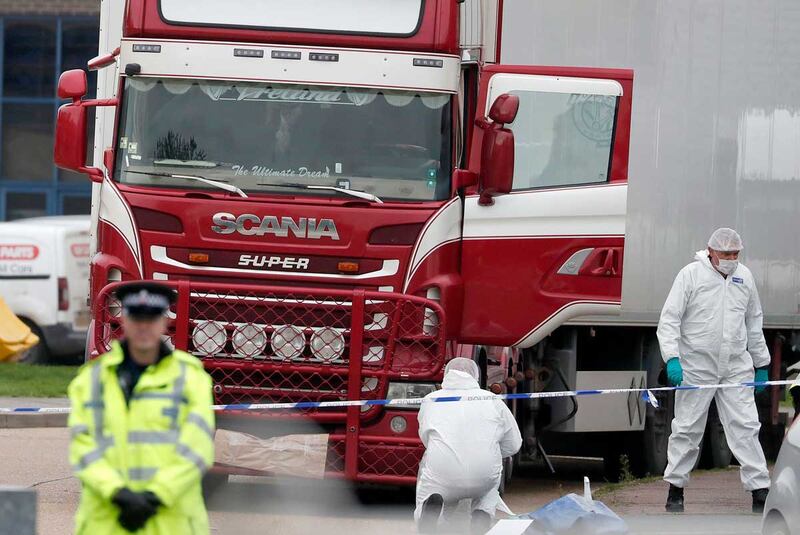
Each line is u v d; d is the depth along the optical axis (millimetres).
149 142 35938
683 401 36312
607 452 47062
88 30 117438
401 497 39781
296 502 37969
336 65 36094
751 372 36500
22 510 19344
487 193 36094
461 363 31688
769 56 46750
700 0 44906
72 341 76688
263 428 35312
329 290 35094
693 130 44938
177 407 18719
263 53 36094
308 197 35594
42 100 117938
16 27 117438
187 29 36375
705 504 37656
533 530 26984
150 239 35375
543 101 37219
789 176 47906
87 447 18438
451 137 36094
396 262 35312
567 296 36938
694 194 44938
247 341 35125
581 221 37062
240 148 35875
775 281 47844
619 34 43188
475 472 30750
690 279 36219
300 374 35125
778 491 26953
